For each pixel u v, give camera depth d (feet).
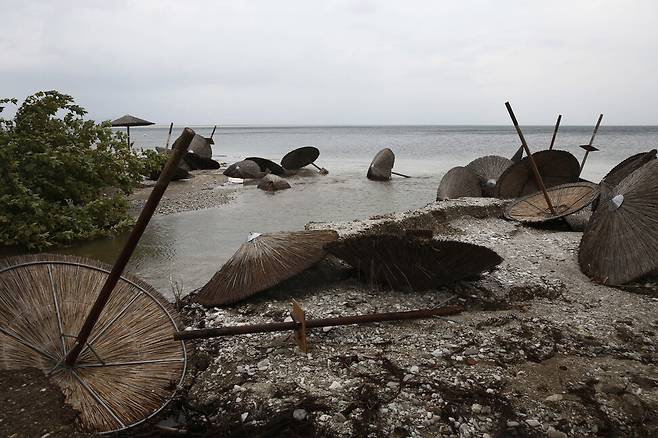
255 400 13.33
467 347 16.15
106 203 35.14
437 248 18.62
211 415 13.15
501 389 13.61
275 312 19.54
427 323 17.95
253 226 37.99
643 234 21.76
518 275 23.11
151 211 10.94
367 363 15.11
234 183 66.18
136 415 12.57
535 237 30.86
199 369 15.38
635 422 12.10
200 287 23.80
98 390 12.66
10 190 31.63
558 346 16.17
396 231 30.01
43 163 33.88
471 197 43.78
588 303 20.01
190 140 10.61
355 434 11.93
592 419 12.23
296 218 41.57
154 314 15.48
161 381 13.80
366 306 19.84
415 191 59.77
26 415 10.94
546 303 20.08
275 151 157.17
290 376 14.53
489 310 19.48
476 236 30.91
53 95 38.93
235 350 16.39
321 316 19.02
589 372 14.35
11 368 12.26
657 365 14.85
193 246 31.55
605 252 22.91
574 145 175.94
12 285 13.60
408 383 13.92
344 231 28.43
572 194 34.40
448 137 290.97
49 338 13.34
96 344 13.78
